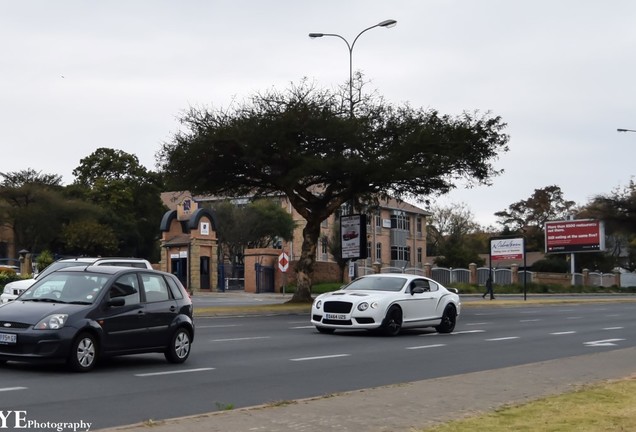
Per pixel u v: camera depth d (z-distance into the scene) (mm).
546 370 13883
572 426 8547
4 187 70750
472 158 35250
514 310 40094
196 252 60031
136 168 83688
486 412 9523
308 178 36406
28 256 48188
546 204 106875
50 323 12219
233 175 36375
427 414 9422
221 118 34344
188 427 8406
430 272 71875
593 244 78375
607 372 13680
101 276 13438
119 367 13727
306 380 12828
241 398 10930
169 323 14180
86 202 74500
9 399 10258
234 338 20172
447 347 18844
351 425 8703
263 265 64438
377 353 17172
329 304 21609
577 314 35906
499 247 53312
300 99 33875
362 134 33719
